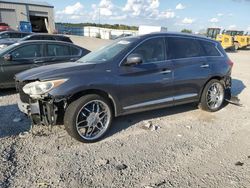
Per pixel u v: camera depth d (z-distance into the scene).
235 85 9.71
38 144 4.47
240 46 31.39
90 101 4.52
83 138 4.50
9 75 7.66
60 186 3.35
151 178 3.57
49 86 4.28
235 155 4.25
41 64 8.15
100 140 4.70
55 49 8.52
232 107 6.83
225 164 3.97
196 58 5.95
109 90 4.68
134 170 3.76
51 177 3.54
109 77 4.69
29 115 4.63
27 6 46.34
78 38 43.75
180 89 5.70
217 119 5.93
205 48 6.23
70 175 3.60
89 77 4.51
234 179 3.58
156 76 5.25
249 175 3.68
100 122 4.71
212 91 6.32
